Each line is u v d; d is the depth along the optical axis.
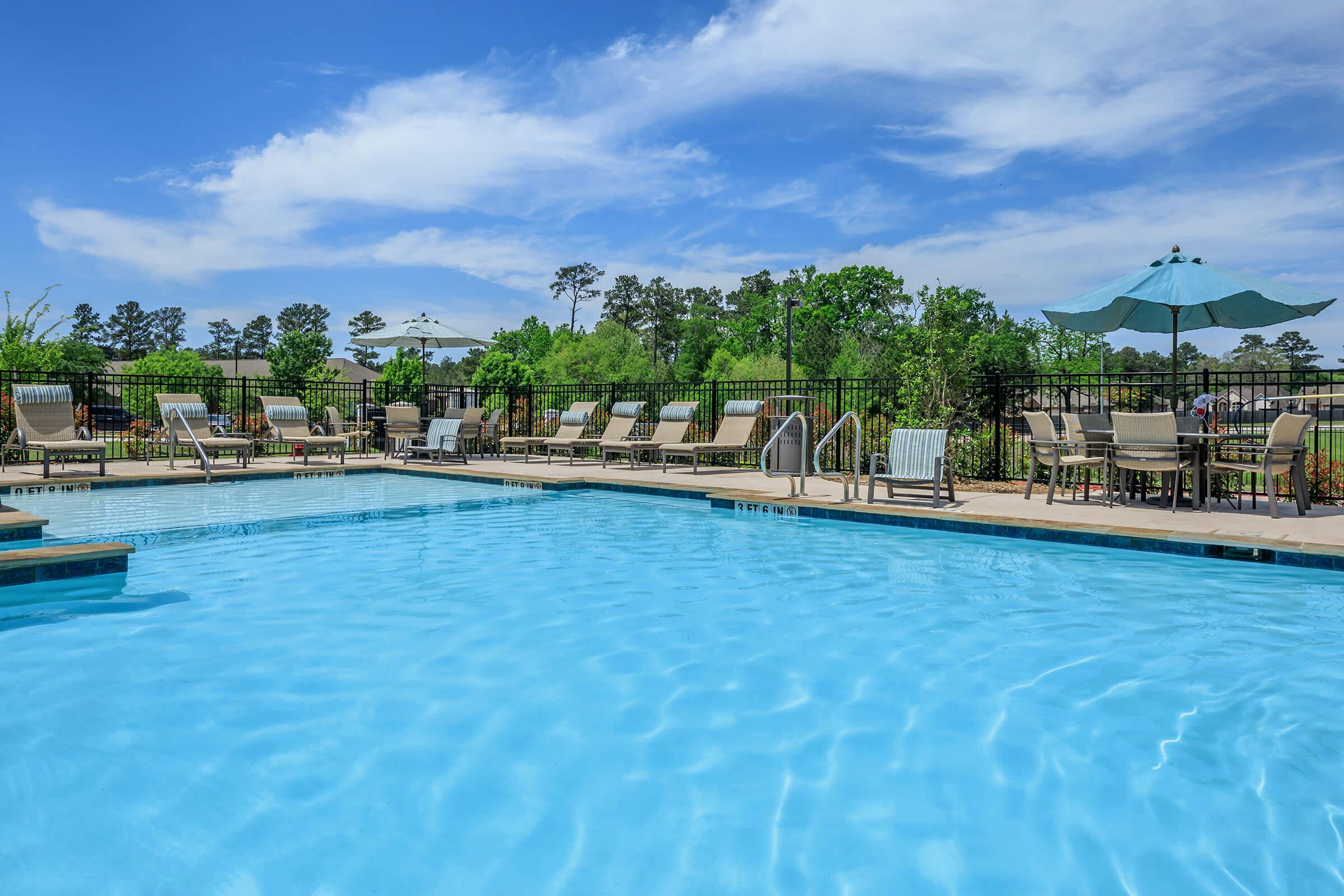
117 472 11.65
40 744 2.97
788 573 5.95
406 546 7.03
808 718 3.28
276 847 2.29
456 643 4.25
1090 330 10.19
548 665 3.91
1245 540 6.21
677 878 2.15
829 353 44.72
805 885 2.12
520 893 2.08
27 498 9.72
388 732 3.11
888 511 8.02
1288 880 2.14
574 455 15.52
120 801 2.55
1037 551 6.75
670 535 7.58
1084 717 3.27
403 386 19.27
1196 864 2.22
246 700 3.42
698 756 2.93
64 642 4.21
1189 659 3.96
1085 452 9.32
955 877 2.16
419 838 2.35
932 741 3.05
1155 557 6.44
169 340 140.12
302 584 5.58
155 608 4.94
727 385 14.96
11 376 14.12
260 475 11.95
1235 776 2.75
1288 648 4.13
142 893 2.05
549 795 2.62
